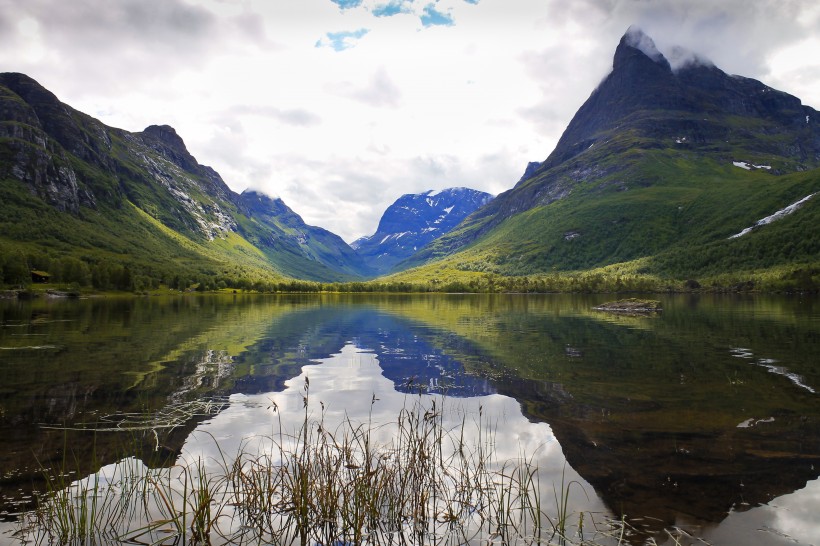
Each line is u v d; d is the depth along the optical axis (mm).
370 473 11305
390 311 87625
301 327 54625
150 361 30578
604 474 12922
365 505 10844
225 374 26500
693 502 11266
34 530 9945
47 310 80688
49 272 168625
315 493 11156
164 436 15906
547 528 10172
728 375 25844
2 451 14484
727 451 14578
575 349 36156
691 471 13109
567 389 22906
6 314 70250
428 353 34375
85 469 13164
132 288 170000
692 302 115250
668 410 19109
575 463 13742
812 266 184750
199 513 9672
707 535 9727
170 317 67875
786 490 11836
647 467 13398
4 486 12031
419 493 11742
